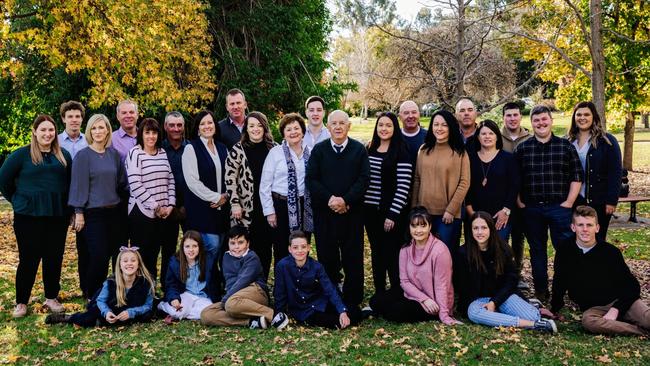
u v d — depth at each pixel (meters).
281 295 5.20
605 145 5.75
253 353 4.39
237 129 6.51
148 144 5.58
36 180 5.37
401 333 4.81
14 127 15.62
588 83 17.98
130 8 10.27
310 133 6.04
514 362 4.15
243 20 13.59
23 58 12.85
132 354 4.41
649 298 5.85
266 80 13.84
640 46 16.31
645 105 17.56
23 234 5.37
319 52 16.81
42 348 4.55
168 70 11.65
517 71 17.11
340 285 6.29
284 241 5.72
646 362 4.11
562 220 5.59
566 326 5.00
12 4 9.38
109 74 10.54
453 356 4.27
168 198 5.72
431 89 10.49
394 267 5.75
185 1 11.55
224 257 5.43
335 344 4.56
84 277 6.06
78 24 9.90
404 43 10.93
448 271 5.17
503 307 5.09
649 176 18.77
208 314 5.09
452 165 5.46
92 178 5.46
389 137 5.63
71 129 6.16
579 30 15.40
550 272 7.14
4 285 6.61
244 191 5.68
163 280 6.07
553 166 5.62
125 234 5.88
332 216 5.38
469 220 5.75
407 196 5.56
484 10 10.35
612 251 4.91
